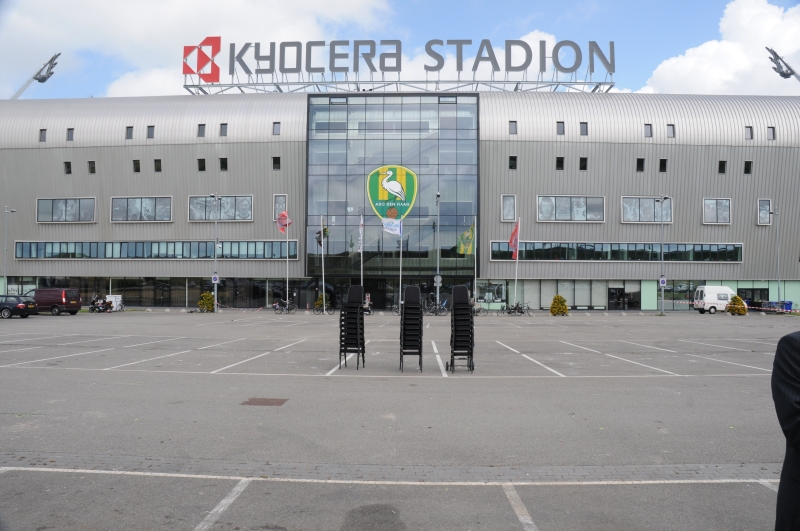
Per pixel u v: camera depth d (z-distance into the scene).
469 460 6.40
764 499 5.27
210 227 54.97
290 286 54.78
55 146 56.03
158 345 19.84
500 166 53.06
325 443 7.07
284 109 54.25
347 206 52.91
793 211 53.91
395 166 52.47
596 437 7.43
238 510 4.90
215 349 18.69
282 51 56.16
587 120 53.12
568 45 55.59
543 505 5.07
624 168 53.19
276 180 54.12
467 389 11.19
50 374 12.80
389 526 4.58
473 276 52.53
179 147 54.72
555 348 19.84
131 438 7.24
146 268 55.78
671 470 6.09
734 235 53.91
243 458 6.42
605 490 5.47
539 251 53.31
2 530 4.44
